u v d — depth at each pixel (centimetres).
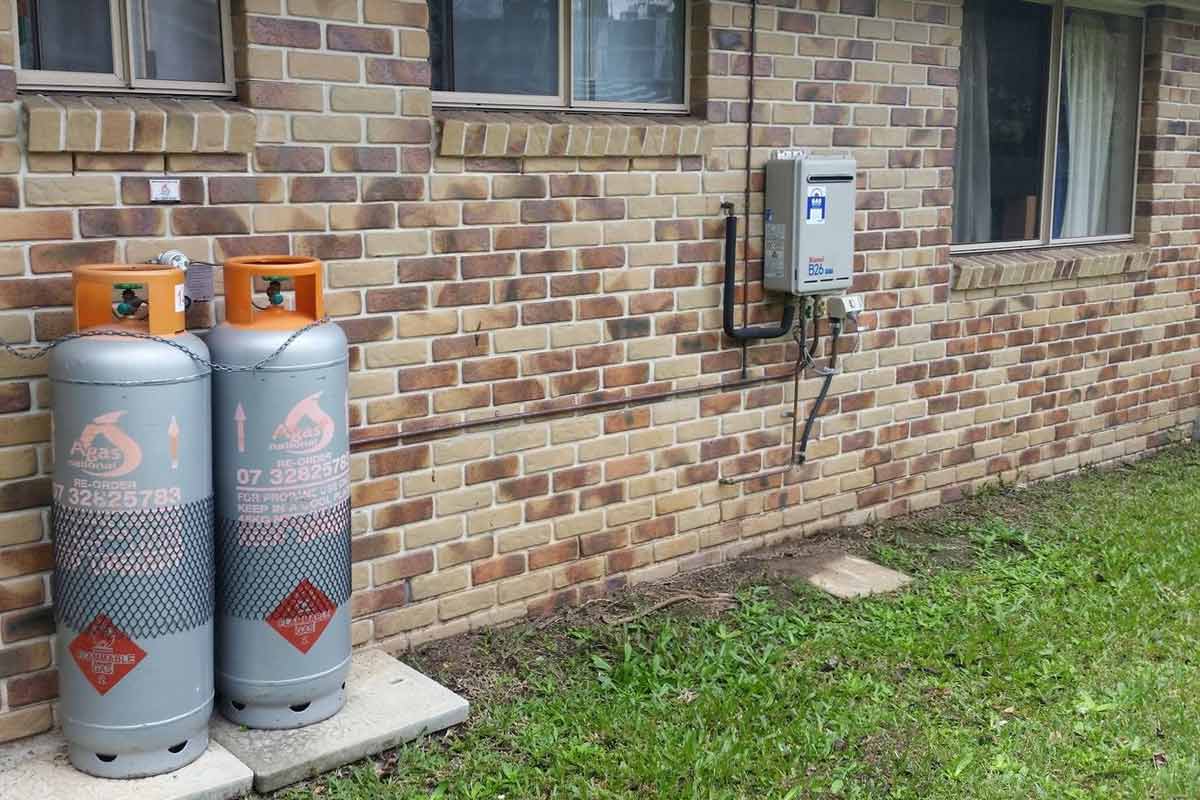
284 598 370
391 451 443
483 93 475
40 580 369
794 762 382
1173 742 403
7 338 354
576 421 498
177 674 349
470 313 456
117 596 337
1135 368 777
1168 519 648
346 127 414
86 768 353
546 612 500
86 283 337
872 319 609
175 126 371
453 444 460
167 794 343
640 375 516
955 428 666
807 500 599
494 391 468
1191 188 789
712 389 544
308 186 408
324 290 416
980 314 664
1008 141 695
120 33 381
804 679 443
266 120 396
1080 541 609
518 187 462
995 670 454
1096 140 749
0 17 342
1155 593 535
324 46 405
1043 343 707
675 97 532
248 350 357
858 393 611
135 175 371
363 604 444
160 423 335
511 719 407
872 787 374
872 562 574
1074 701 433
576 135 469
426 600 462
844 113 573
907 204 611
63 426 335
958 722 418
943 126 619
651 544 534
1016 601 523
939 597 527
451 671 444
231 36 398
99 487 333
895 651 468
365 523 440
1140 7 743
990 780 378
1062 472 739
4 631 364
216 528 371
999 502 677
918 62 600
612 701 424
